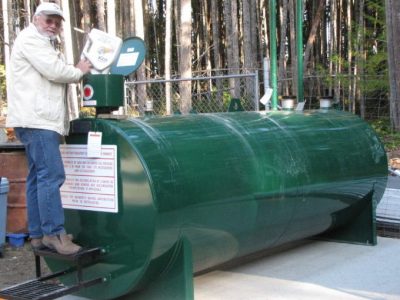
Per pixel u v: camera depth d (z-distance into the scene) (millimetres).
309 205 4859
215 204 3904
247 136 4449
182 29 16781
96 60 3801
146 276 3715
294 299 4113
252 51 21578
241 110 5633
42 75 3615
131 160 3600
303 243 5793
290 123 5020
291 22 21484
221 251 4199
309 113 5504
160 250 3613
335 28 24484
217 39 24344
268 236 4613
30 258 5883
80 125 3842
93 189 3816
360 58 19875
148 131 3803
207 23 27531
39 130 3602
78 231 3934
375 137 5758
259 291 4316
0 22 22109
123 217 3672
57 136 3697
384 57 18625
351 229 5719
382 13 19469
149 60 28656
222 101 15617
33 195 3797
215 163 3967
